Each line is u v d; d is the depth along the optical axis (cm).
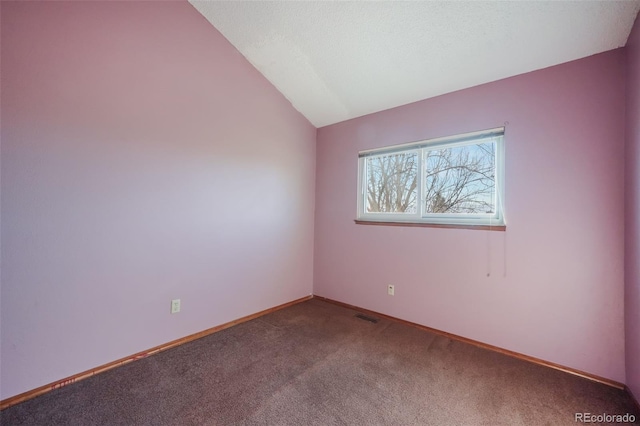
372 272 296
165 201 215
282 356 207
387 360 202
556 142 194
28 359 158
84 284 178
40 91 159
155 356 204
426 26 192
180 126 223
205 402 155
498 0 164
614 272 175
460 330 236
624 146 171
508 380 179
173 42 217
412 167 274
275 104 301
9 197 151
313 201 354
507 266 213
